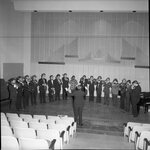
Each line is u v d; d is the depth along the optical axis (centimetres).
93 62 1589
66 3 1295
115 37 1563
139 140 582
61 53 1617
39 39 1630
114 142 698
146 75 1538
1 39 1303
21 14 1569
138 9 1248
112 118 976
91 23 1581
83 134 805
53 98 1337
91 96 1376
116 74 1568
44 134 524
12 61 1446
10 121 625
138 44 1544
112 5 1261
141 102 1072
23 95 1123
